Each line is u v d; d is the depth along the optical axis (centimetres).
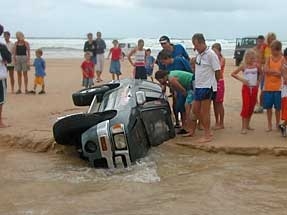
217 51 949
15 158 822
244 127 921
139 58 1538
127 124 716
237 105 1248
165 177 693
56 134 762
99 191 636
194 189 638
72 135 768
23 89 1638
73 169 752
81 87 1725
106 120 730
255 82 910
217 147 826
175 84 888
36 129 959
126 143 707
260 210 559
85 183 674
